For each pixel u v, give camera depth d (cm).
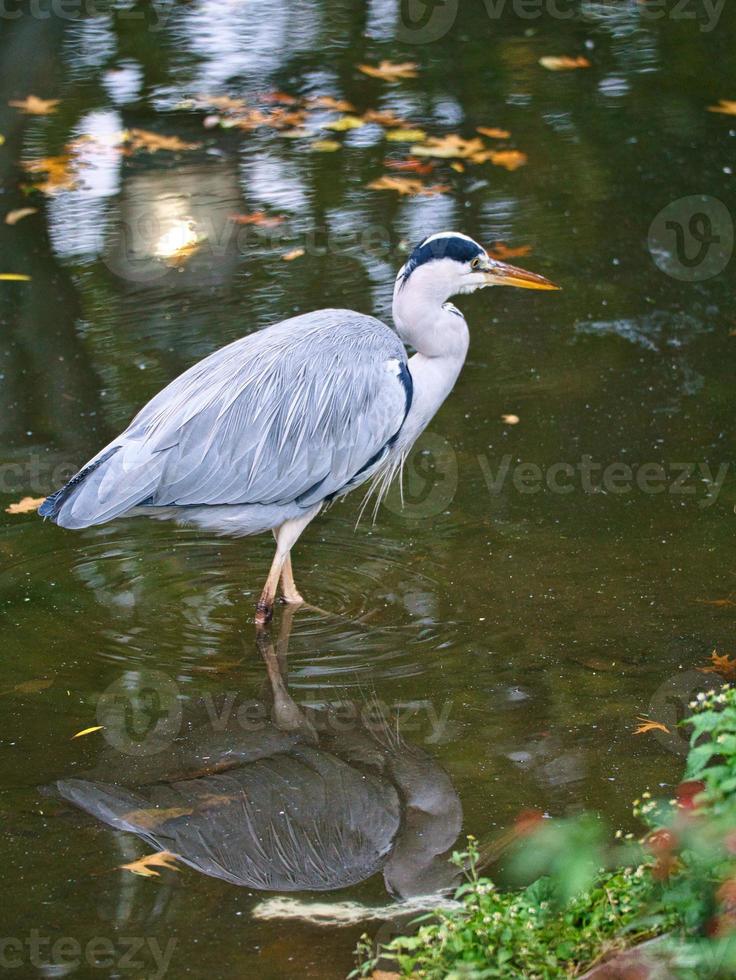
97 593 790
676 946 442
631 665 706
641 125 1439
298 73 1598
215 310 1102
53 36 1689
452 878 552
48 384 1009
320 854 569
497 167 1354
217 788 616
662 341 1066
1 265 1174
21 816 591
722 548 820
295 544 850
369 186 1319
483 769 625
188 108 1497
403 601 778
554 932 470
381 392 786
